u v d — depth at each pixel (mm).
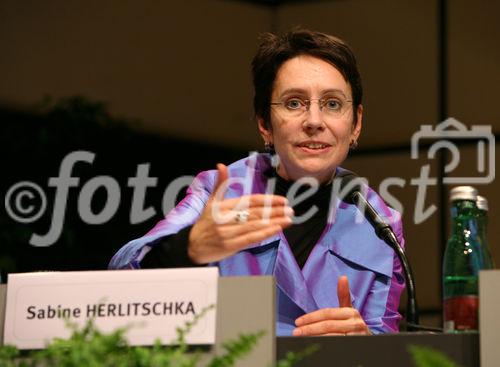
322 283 5961
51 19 13617
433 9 13172
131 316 4254
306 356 4340
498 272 4129
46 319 4320
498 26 12844
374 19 13461
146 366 3484
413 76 13219
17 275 4375
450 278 4594
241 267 5961
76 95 13281
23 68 13523
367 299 6012
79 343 3584
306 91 6137
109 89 13734
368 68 13469
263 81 6297
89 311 4293
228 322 4215
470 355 4215
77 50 13680
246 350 3535
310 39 6234
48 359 3717
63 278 4336
